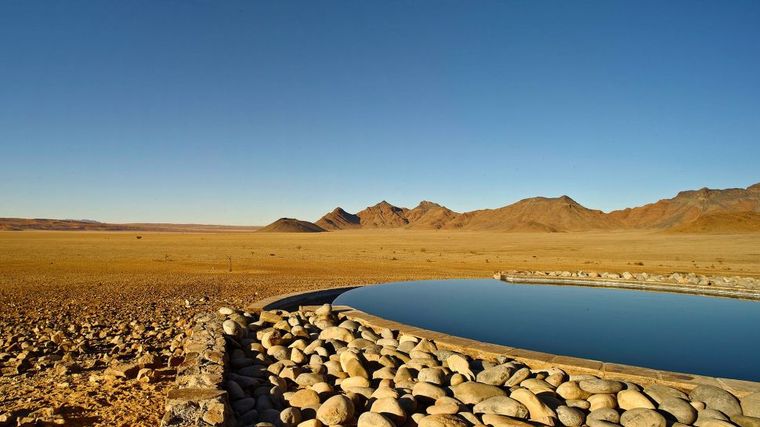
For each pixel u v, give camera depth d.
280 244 67.69
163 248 51.66
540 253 49.50
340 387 6.01
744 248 56.62
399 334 8.02
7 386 6.75
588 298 11.89
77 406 5.84
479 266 31.64
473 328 8.42
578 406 5.14
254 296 16.92
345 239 96.12
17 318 12.73
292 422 4.81
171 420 4.30
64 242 65.25
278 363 6.64
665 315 9.73
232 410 4.84
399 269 28.94
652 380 5.42
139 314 13.50
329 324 9.01
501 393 5.39
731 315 9.78
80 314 13.45
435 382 5.79
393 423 4.63
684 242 72.31
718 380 5.27
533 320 9.08
